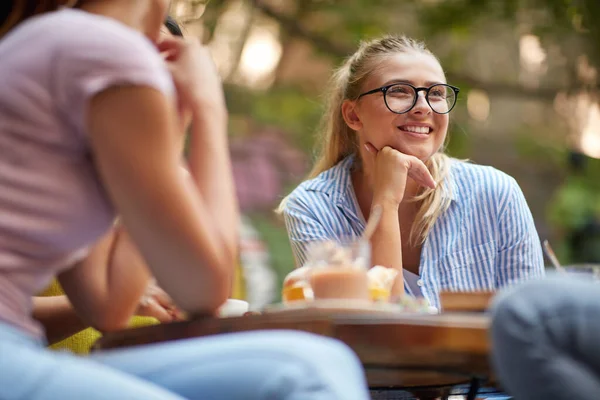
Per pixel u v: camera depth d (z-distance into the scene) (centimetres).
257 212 1052
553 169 1195
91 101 203
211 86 242
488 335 204
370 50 415
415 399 338
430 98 396
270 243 857
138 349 197
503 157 1222
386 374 262
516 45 1190
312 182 415
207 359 188
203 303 216
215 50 1082
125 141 204
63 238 207
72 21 208
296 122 1113
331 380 180
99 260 255
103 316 253
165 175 206
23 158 202
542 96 1141
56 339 308
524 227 398
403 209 401
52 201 204
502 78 1197
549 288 179
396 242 367
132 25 240
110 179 205
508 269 396
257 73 1149
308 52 1155
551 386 174
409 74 398
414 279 392
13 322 198
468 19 1058
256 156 1077
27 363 182
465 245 393
